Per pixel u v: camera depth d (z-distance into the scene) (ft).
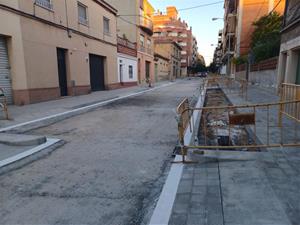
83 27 55.77
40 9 40.96
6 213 10.25
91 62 63.00
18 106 37.06
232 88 66.33
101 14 64.95
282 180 11.58
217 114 33.12
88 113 34.04
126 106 40.68
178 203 10.36
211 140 21.20
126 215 10.01
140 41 101.45
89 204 10.86
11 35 35.32
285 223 8.55
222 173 12.76
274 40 59.00
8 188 12.43
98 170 14.51
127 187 12.36
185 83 116.57
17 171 14.51
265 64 57.26
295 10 34.65
